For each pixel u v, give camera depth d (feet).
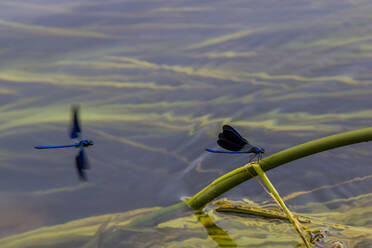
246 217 15.48
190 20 36.32
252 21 36.17
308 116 23.39
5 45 31.53
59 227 15.31
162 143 21.17
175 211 15.56
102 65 29.27
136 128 22.54
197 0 41.27
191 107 24.75
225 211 15.78
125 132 22.11
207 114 23.94
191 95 25.95
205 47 32.09
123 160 19.71
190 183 18.03
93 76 28.07
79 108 24.56
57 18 35.99
